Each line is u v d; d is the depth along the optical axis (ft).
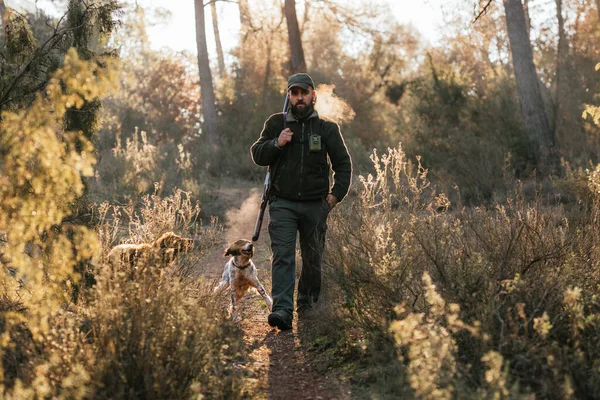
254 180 67.00
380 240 16.28
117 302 12.14
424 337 11.07
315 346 15.93
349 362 14.51
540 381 10.81
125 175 47.14
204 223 40.32
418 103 60.44
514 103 54.39
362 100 89.66
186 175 55.62
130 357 11.66
